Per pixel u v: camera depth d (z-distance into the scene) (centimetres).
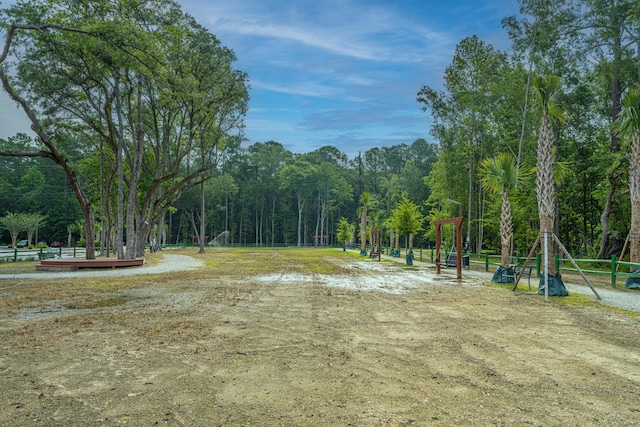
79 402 406
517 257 1834
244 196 8325
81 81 2317
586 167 2833
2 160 7394
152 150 3775
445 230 4022
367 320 815
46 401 409
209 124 3500
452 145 3775
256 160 8569
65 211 6906
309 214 9250
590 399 413
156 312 904
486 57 3288
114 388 444
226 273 1969
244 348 603
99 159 3472
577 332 710
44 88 2208
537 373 493
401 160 9575
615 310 935
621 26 2408
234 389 439
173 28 2342
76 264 2123
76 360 546
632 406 396
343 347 609
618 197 2255
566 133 2997
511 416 372
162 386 449
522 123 2906
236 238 8675
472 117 3400
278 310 932
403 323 785
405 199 3391
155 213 3394
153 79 2353
